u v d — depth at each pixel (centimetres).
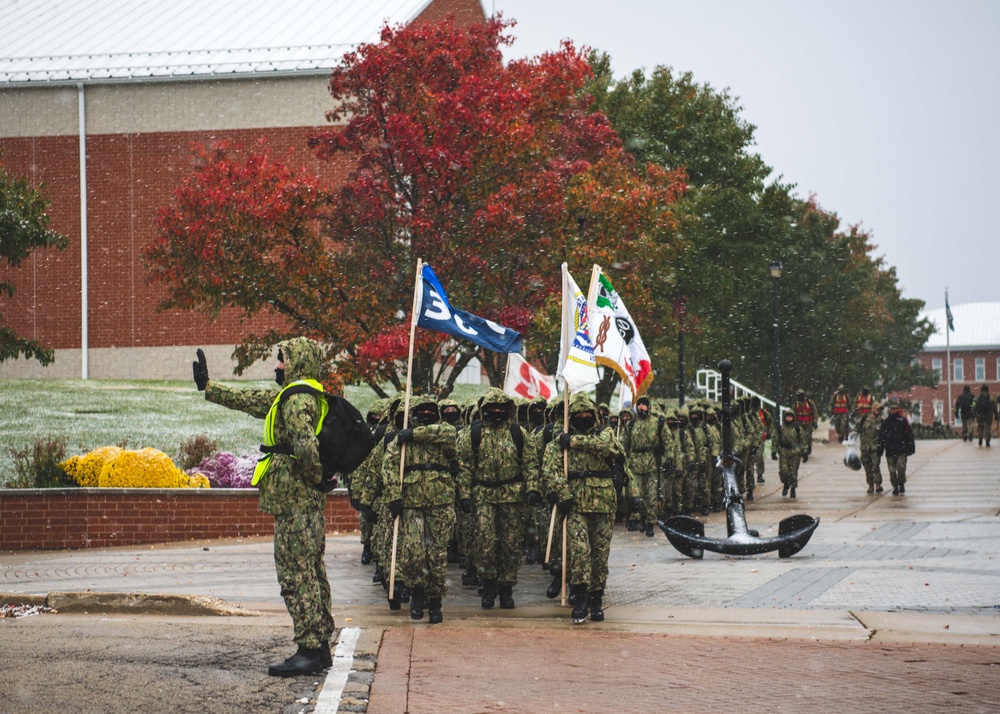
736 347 4741
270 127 3562
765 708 702
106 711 656
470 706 697
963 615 1036
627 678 780
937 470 2922
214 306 2256
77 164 3647
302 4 4006
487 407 1116
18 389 3297
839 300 5244
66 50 3766
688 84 4012
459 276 2206
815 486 2692
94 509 1866
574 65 2297
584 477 1042
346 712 673
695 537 1498
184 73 3566
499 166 2252
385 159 2255
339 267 2255
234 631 924
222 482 2138
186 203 2150
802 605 1099
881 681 774
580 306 1225
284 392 778
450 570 1514
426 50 2261
